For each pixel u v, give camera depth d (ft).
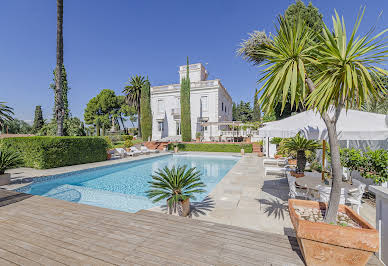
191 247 8.09
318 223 6.28
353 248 5.88
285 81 7.68
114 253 7.72
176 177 14.32
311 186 13.94
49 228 9.95
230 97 116.06
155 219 10.91
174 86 93.91
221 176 33.53
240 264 6.95
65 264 7.07
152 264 7.01
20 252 7.87
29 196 15.39
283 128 14.47
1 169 21.88
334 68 7.20
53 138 32.42
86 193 21.99
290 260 7.12
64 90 55.67
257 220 13.03
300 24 7.88
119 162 40.91
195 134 88.17
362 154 16.71
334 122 7.64
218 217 13.58
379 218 7.92
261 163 40.52
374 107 23.00
